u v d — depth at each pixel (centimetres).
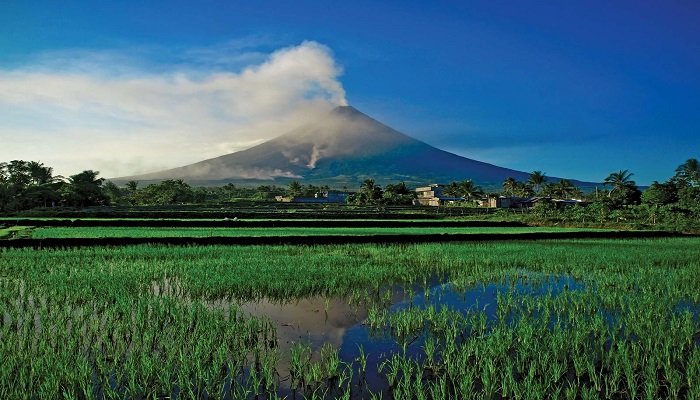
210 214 5866
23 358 867
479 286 1705
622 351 911
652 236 3984
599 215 5519
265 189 17475
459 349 990
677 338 1016
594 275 1914
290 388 814
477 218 6353
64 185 8931
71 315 1148
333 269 1917
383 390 816
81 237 2841
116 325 1077
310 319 1230
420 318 1187
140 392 772
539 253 2548
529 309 1316
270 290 1538
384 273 1856
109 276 1658
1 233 3338
